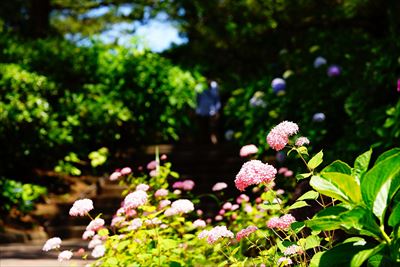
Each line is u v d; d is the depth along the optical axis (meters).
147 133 13.27
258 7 12.53
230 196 10.06
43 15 18.86
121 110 12.52
